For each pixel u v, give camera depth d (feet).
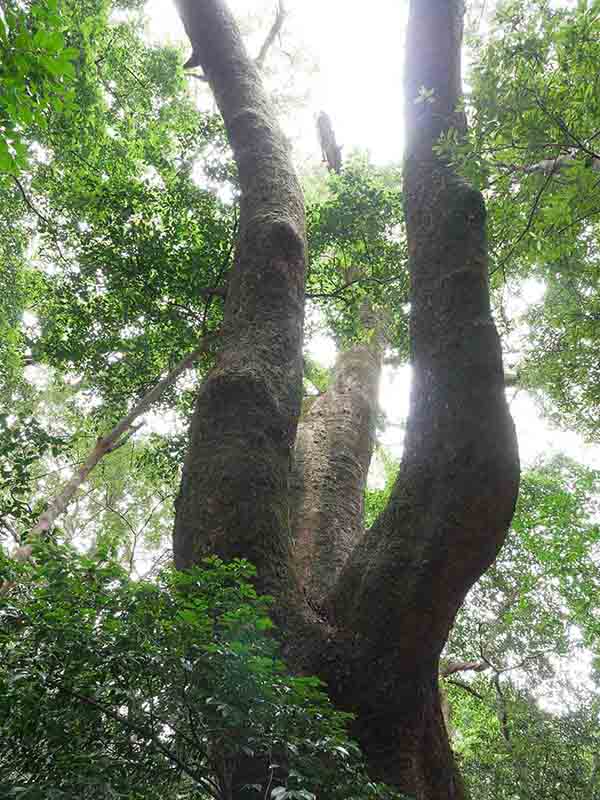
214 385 19.22
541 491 44.55
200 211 32.17
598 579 41.75
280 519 17.58
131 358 33.91
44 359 35.06
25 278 38.88
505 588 43.55
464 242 17.67
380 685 15.17
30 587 10.76
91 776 9.18
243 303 21.81
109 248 31.53
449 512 15.24
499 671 39.24
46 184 35.24
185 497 17.81
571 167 18.19
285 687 10.85
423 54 21.65
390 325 40.47
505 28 18.13
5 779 9.33
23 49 13.97
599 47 16.56
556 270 29.84
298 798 9.52
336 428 30.07
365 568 16.16
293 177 26.13
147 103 39.91
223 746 10.66
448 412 15.92
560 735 33.17
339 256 35.53
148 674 10.14
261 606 12.19
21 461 21.63
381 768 14.83
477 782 32.45
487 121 17.52
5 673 9.54
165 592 11.08
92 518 53.52
